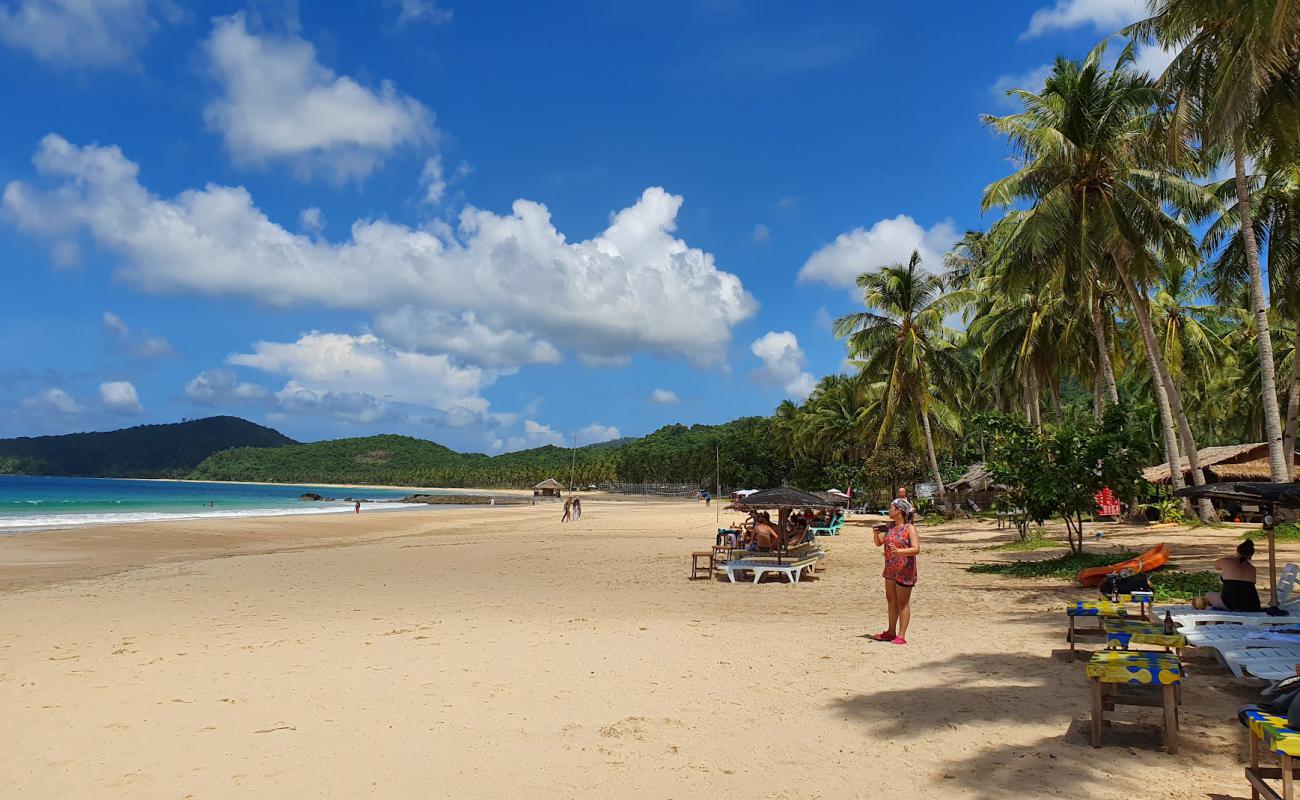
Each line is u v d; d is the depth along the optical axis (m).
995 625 10.18
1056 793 4.57
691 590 14.92
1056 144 21.03
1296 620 7.75
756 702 6.65
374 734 5.80
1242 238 23.11
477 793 4.68
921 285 34.31
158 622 11.39
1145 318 23.94
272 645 9.38
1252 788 4.31
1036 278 23.95
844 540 27.09
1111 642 6.90
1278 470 19.94
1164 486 30.34
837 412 55.69
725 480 92.88
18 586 16.44
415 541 29.83
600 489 133.75
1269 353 20.06
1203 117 15.51
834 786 4.77
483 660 8.34
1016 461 16.98
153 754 5.40
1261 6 11.44
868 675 7.55
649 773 5.01
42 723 6.16
